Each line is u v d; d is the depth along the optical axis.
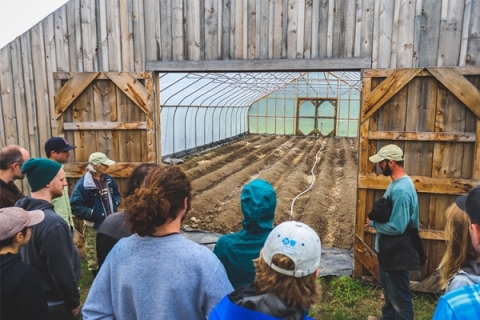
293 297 1.32
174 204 1.56
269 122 22.59
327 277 4.63
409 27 4.01
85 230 3.96
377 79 4.18
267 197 2.06
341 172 12.26
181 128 13.88
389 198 3.17
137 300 1.50
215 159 13.55
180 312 1.50
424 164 4.14
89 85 4.96
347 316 3.86
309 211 7.69
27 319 1.88
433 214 4.16
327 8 4.23
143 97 4.78
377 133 4.20
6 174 3.00
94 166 3.74
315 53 4.32
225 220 7.16
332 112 21.47
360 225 4.38
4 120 5.26
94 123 4.96
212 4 4.54
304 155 15.35
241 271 2.09
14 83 5.16
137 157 4.93
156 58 4.73
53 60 5.02
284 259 1.31
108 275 1.62
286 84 19.08
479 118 3.84
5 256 1.90
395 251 3.13
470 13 3.82
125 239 1.66
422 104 4.06
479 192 1.34
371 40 4.14
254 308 1.31
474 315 1.16
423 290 4.21
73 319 2.56
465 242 1.49
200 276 1.53
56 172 2.61
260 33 4.45
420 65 4.02
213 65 4.59
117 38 4.81
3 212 1.95
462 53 3.88
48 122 5.14
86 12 4.85
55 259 2.34
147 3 4.68
